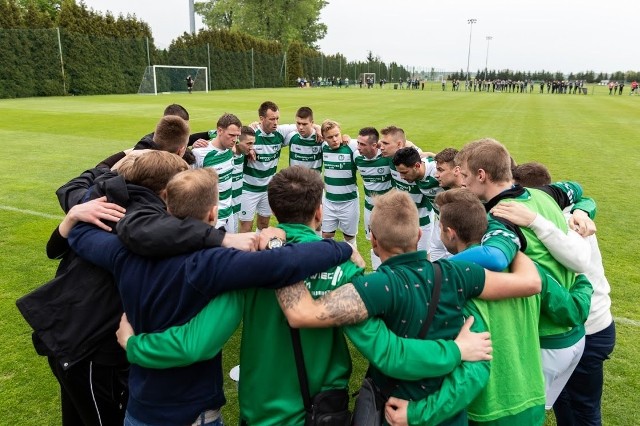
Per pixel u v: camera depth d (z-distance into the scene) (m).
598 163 11.41
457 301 1.77
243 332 1.86
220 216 5.16
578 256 2.11
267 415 1.84
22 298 2.00
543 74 95.50
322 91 49.16
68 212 2.28
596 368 2.55
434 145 13.57
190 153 4.70
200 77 44.78
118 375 2.15
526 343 1.96
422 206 4.71
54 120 18.12
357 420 1.84
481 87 66.62
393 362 1.65
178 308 1.68
